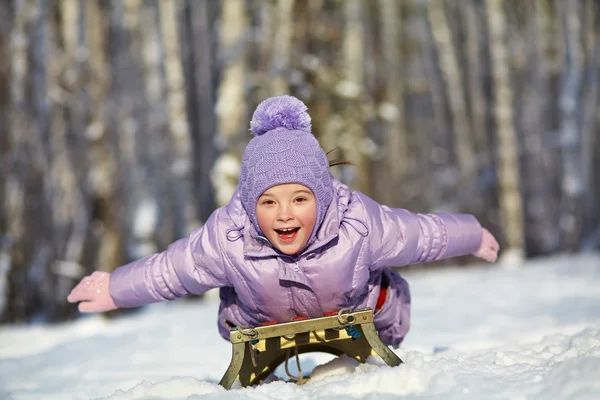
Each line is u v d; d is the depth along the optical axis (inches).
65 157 490.6
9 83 474.0
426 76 790.5
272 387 79.4
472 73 751.7
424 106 821.9
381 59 658.8
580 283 298.7
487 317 202.5
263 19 409.1
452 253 100.3
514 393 69.9
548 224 776.9
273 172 88.4
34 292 447.5
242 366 89.4
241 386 88.3
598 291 262.8
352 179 409.1
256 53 430.9
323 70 405.4
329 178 93.1
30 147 475.2
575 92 708.0
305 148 90.9
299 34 426.3
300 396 76.4
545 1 761.0
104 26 375.6
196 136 695.7
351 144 413.4
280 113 93.8
